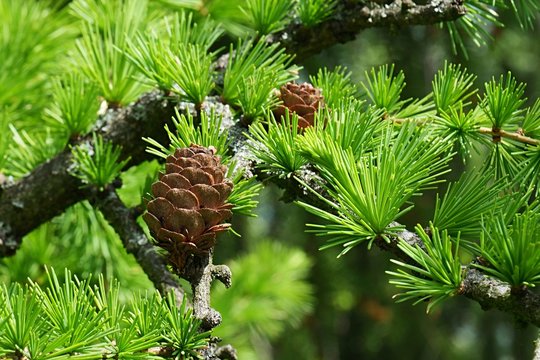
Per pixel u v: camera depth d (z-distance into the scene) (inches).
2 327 21.7
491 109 24.9
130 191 33.1
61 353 21.9
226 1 34.2
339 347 64.8
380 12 27.0
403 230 22.9
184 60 25.8
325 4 27.1
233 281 42.7
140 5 30.2
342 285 60.5
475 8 27.3
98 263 33.8
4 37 34.2
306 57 28.0
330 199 23.9
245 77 26.0
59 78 30.6
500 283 22.2
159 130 27.8
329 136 23.1
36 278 34.4
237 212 23.5
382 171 22.9
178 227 22.5
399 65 50.8
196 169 22.7
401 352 64.3
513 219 23.0
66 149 28.5
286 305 44.0
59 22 35.6
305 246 60.6
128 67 28.4
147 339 22.1
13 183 28.9
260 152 24.2
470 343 68.8
